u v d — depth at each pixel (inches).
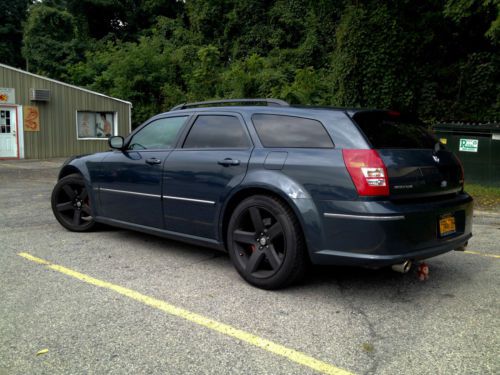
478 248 223.6
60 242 213.5
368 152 137.4
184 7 1467.8
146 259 188.9
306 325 128.1
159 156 189.6
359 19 684.7
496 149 414.9
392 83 666.8
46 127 730.8
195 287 156.6
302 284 162.9
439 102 669.3
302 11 1159.0
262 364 106.3
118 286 155.8
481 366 106.9
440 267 189.0
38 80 714.8
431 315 137.1
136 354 109.9
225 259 191.5
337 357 110.3
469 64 660.1
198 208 173.2
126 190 202.5
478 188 411.8
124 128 829.2
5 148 693.3
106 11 1470.2
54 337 117.7
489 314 138.5
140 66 1037.2
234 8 1237.7
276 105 169.8
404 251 135.9
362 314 136.9
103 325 125.2
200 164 172.7
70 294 147.5
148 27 1526.8
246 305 141.6
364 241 134.6
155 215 191.0
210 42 1296.8
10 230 236.4
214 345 115.0
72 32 1296.8
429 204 144.9
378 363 107.8
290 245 146.6
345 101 704.4
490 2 462.6
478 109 651.5
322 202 141.0
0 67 672.4
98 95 789.9
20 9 1486.2
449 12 510.0
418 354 112.5
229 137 171.9
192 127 186.4
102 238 223.0
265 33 1197.1
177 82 1112.2
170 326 125.5
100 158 219.0
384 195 135.3
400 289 159.9
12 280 159.6
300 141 152.8
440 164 154.4
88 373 101.2
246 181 156.9
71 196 232.8
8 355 108.5
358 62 684.7
